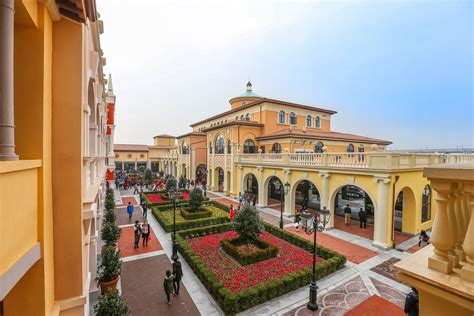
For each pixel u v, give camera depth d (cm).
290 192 2006
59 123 451
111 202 1716
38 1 378
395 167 1339
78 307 474
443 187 249
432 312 253
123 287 931
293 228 1686
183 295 877
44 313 389
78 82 466
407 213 1552
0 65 285
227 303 755
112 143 3003
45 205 395
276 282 870
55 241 453
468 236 233
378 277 1005
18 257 307
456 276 241
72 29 461
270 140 2867
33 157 378
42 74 385
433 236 258
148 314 773
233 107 4016
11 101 296
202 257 1155
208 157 3544
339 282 963
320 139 2838
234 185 2883
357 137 3359
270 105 3064
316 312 781
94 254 848
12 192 290
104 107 1792
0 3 283
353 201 2727
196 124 4747
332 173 1647
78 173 468
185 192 3122
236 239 1294
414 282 260
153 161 6400
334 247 1333
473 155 1513
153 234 1534
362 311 761
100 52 969
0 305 374
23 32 376
